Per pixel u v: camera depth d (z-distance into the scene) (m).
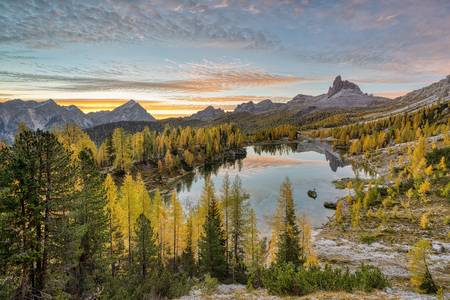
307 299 22.69
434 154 101.56
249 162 161.75
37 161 18.55
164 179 115.75
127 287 28.30
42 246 18.09
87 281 26.33
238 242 44.56
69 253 20.45
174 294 29.11
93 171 30.09
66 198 19.62
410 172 96.50
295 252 39.12
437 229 56.81
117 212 41.81
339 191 99.56
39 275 19.11
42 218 18.59
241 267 40.31
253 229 43.31
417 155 103.81
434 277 34.28
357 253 48.81
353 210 67.44
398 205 75.06
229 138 194.12
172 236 48.91
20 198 17.59
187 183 113.56
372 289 25.17
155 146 136.62
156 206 47.84
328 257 47.38
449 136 123.94
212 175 127.50
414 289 27.22
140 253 35.91
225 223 46.78
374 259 45.09
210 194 45.75
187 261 44.28
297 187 105.12
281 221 41.16
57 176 19.47
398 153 141.62
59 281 19.48
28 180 17.47
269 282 27.72
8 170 17.08
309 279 26.27
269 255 48.88
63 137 106.19
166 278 31.20
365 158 157.25
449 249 46.72
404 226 60.53
